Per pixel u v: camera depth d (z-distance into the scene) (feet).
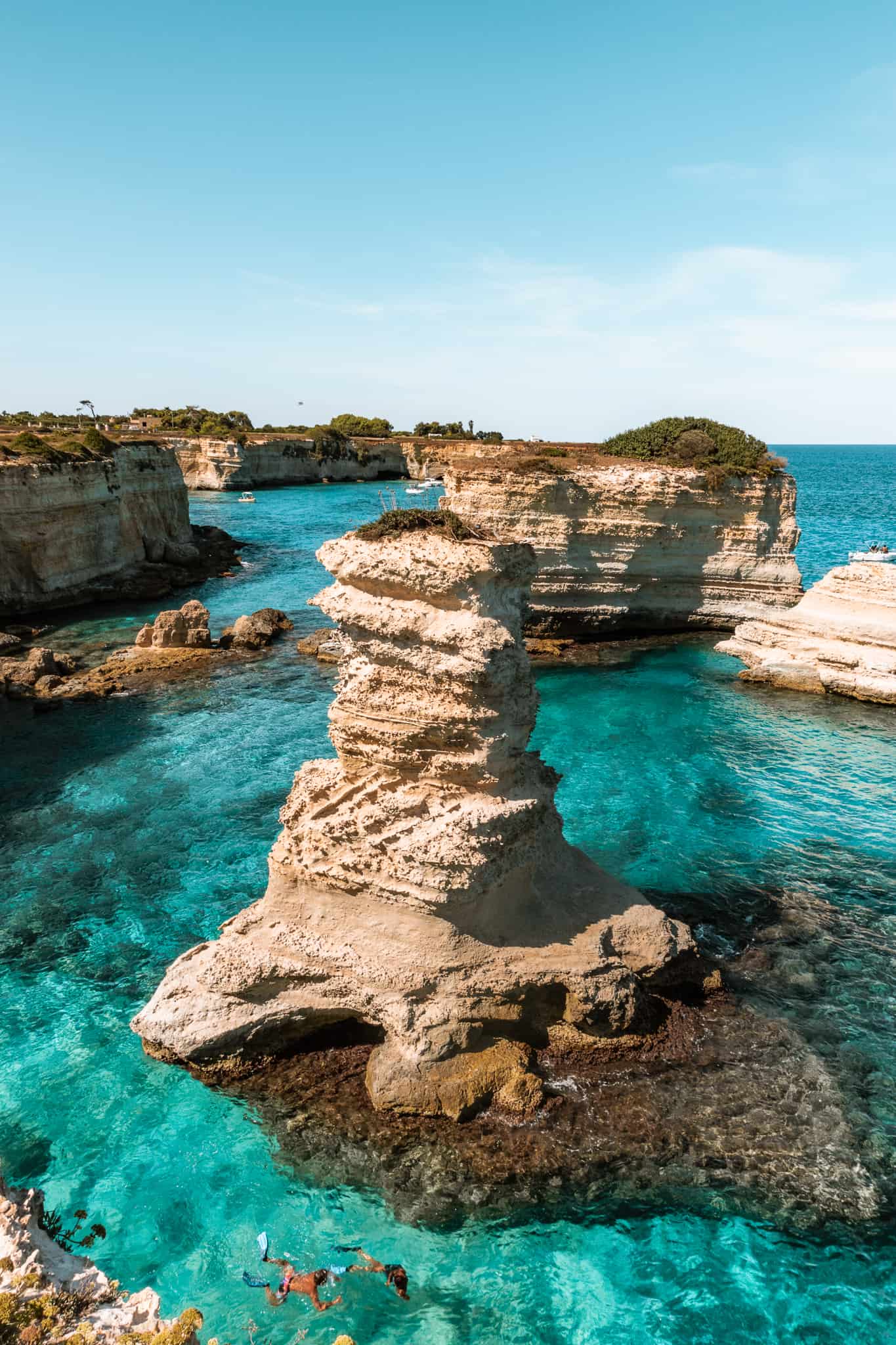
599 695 123.85
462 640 47.24
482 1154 43.29
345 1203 41.11
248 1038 49.29
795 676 127.95
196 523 312.29
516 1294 36.78
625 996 49.57
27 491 161.27
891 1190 41.78
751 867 74.79
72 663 129.90
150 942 63.21
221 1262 38.22
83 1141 44.80
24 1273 29.17
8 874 72.64
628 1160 43.11
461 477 147.13
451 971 47.24
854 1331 35.35
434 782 49.26
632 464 164.66
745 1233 39.65
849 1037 52.24
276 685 125.29
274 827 81.00
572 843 78.18
